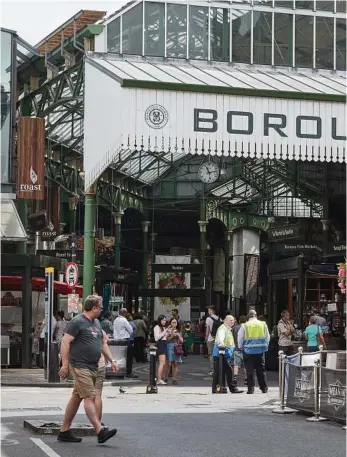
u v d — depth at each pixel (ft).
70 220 221.87
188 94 137.90
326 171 214.90
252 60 157.99
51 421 71.82
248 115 139.33
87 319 62.08
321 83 152.05
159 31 155.53
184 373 155.63
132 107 136.36
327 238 213.05
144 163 240.73
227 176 245.45
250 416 83.25
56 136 200.95
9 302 153.58
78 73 170.19
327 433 70.54
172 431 69.72
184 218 282.97
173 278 237.25
